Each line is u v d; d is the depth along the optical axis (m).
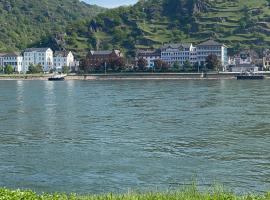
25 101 133.50
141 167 50.97
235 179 45.69
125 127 80.12
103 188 43.66
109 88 194.00
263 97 133.62
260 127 77.44
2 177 47.69
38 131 76.94
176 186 43.66
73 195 26.61
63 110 108.38
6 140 68.81
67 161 54.34
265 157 55.00
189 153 57.81
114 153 58.34
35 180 46.59
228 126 79.00
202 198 27.03
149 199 26.91
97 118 92.81
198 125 80.81
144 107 112.12
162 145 63.06
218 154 56.94
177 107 110.38
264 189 42.38
